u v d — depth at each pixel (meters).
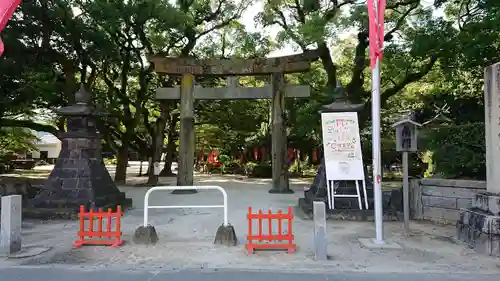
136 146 24.47
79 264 5.57
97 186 9.65
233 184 18.31
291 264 5.57
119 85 21.39
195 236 7.31
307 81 18.31
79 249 6.34
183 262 5.68
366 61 14.94
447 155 9.64
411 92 17.25
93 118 10.41
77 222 8.59
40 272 5.20
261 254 6.07
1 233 6.06
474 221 6.57
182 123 14.54
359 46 14.60
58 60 14.65
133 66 19.30
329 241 6.92
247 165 24.83
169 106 20.11
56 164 9.70
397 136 7.74
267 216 6.27
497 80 6.54
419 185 9.07
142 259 5.82
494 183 6.55
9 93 12.59
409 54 12.92
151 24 15.94
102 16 13.30
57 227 8.05
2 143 26.12
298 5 15.59
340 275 5.08
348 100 9.85
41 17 12.90
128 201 10.80
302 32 12.47
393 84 16.92
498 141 6.48
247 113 23.06
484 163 8.70
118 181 18.88
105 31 14.96
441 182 8.66
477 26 10.23
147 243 6.64
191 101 14.56
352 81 15.07
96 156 10.27
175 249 6.36
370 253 6.16
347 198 9.30
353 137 9.37
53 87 13.09
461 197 8.33
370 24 6.98
